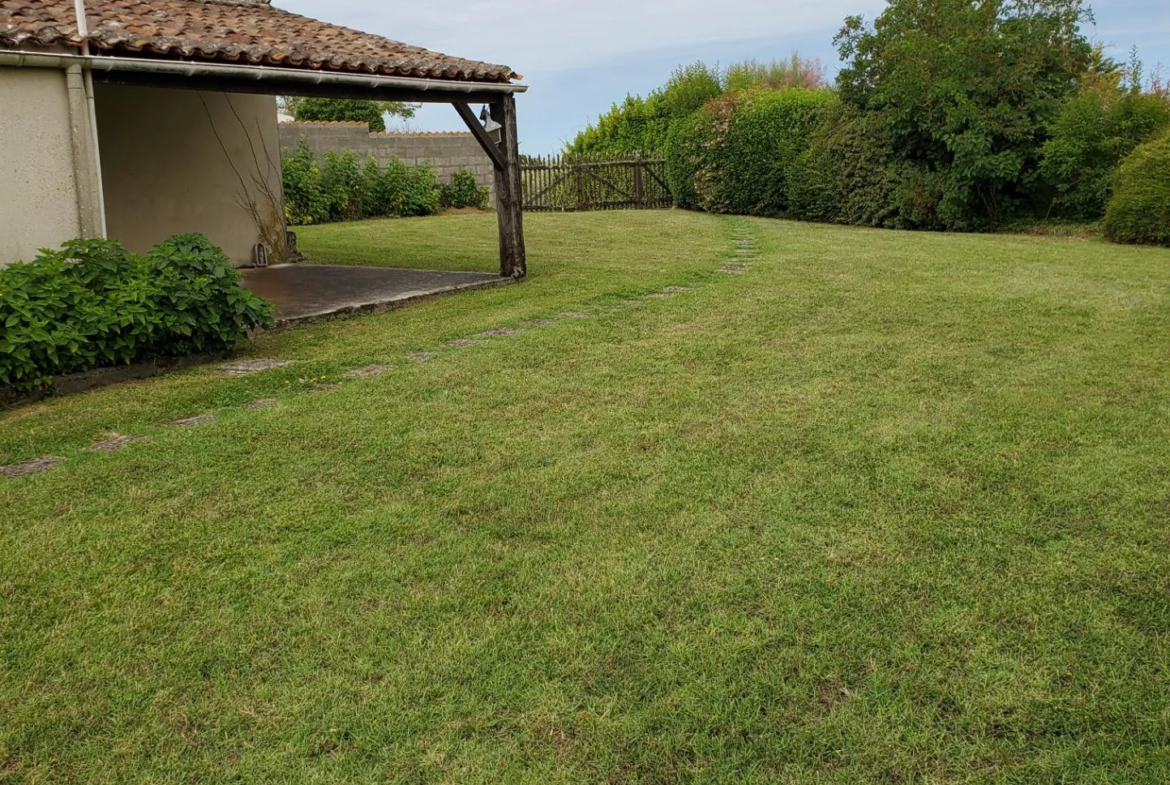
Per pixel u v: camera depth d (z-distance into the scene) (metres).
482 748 2.13
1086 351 5.77
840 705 2.26
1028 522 3.25
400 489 3.75
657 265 10.70
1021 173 14.55
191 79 7.03
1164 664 2.38
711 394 4.99
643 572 2.96
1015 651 2.46
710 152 19.69
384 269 11.02
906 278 9.00
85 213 6.47
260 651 2.56
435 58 9.20
